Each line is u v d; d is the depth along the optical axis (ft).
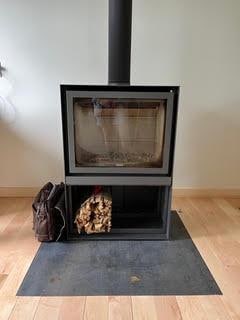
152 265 5.00
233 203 7.79
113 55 5.91
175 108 5.35
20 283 4.44
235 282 4.55
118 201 6.73
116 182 5.64
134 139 5.97
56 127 7.64
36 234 5.68
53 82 7.35
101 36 7.11
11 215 6.82
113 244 5.71
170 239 5.89
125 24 5.74
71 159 5.50
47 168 7.91
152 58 7.25
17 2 6.84
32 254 5.26
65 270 4.81
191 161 7.96
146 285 4.45
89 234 5.91
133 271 4.82
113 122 5.82
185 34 7.14
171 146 5.50
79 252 5.38
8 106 7.47
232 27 7.13
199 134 7.78
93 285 4.43
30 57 7.17
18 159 7.81
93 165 5.62
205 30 7.13
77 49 7.16
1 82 7.29
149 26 7.07
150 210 6.76
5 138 7.66
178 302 4.09
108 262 5.07
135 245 5.67
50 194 5.93
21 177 7.93
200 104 7.59
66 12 6.95
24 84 7.33
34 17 6.95
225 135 7.82
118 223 6.21
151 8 6.97
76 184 5.61
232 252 5.40
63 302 4.05
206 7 7.00
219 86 7.50
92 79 7.36
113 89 5.25
